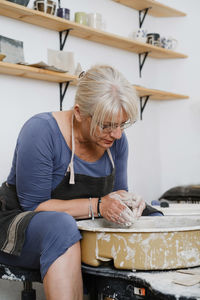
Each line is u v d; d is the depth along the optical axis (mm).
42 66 2541
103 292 1259
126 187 1834
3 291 2330
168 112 3893
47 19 2660
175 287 1052
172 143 3875
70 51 3055
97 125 1308
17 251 1306
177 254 1201
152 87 3857
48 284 1201
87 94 1311
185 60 3816
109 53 3391
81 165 1550
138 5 3557
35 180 1436
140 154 3709
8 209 1528
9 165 2666
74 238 1224
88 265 1288
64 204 1414
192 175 3777
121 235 1199
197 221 1518
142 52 3623
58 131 1484
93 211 1397
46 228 1252
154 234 1184
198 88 3748
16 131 2707
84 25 2857
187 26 3807
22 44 2688
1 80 2611
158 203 2629
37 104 2834
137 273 1182
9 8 2443
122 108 1271
